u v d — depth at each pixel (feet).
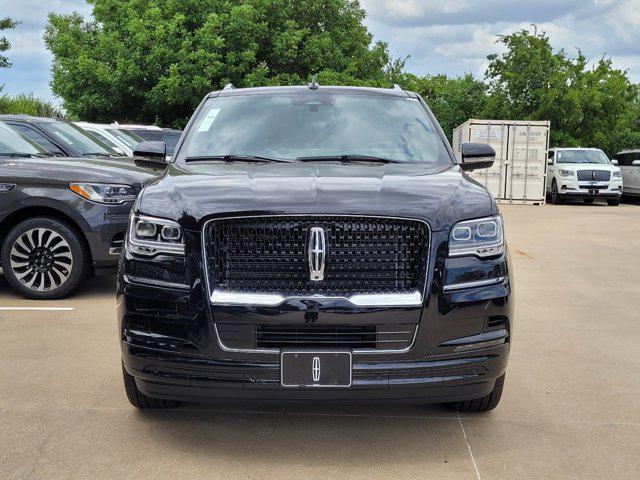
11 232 22.21
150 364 10.84
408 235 10.64
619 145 122.21
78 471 10.42
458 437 11.87
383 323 10.41
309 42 78.74
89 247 22.33
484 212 11.15
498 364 11.00
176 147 14.93
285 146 14.47
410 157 14.26
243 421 12.46
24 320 19.62
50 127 27.84
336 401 10.58
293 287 10.58
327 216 10.53
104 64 80.79
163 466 10.62
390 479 10.25
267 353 10.39
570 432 12.17
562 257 33.55
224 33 76.28
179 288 10.69
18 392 13.82
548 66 115.03
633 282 26.99
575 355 17.01
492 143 74.02
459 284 10.68
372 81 82.12
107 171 22.72
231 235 10.63
